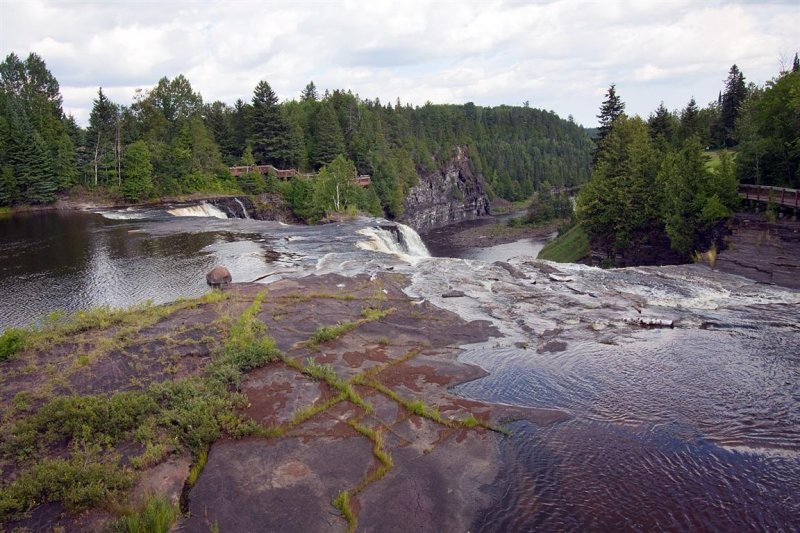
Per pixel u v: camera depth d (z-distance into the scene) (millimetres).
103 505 10891
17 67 93875
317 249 40094
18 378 16250
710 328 21828
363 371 17609
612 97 67188
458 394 16391
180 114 99500
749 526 10664
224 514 10828
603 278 29500
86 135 75750
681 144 59375
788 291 26531
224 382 16109
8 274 32344
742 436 13836
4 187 62719
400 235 56594
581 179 191875
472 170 155625
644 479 12125
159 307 23109
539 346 20188
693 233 37281
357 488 11664
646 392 16406
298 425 14188
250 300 24547
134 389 15633
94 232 47375
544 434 14008
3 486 11383
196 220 57094
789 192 34438
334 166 71875
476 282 28938
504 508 11180
